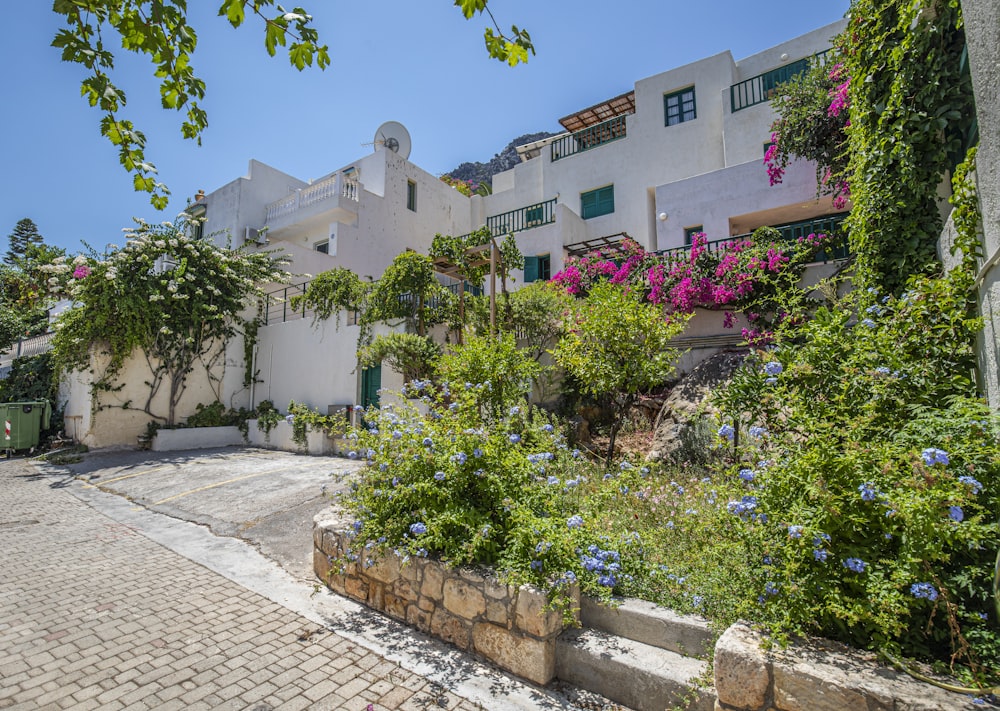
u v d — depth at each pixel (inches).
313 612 159.2
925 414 120.2
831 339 139.2
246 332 652.1
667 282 372.2
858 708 79.0
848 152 259.6
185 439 546.6
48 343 687.1
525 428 209.8
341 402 541.0
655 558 142.0
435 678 122.9
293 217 722.8
